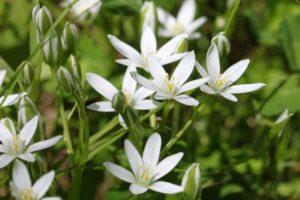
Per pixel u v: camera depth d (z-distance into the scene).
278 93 0.54
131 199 0.41
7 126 0.39
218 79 0.42
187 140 0.53
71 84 0.40
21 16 0.62
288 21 0.60
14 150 0.38
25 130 0.39
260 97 0.59
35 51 0.41
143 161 0.39
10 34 0.61
